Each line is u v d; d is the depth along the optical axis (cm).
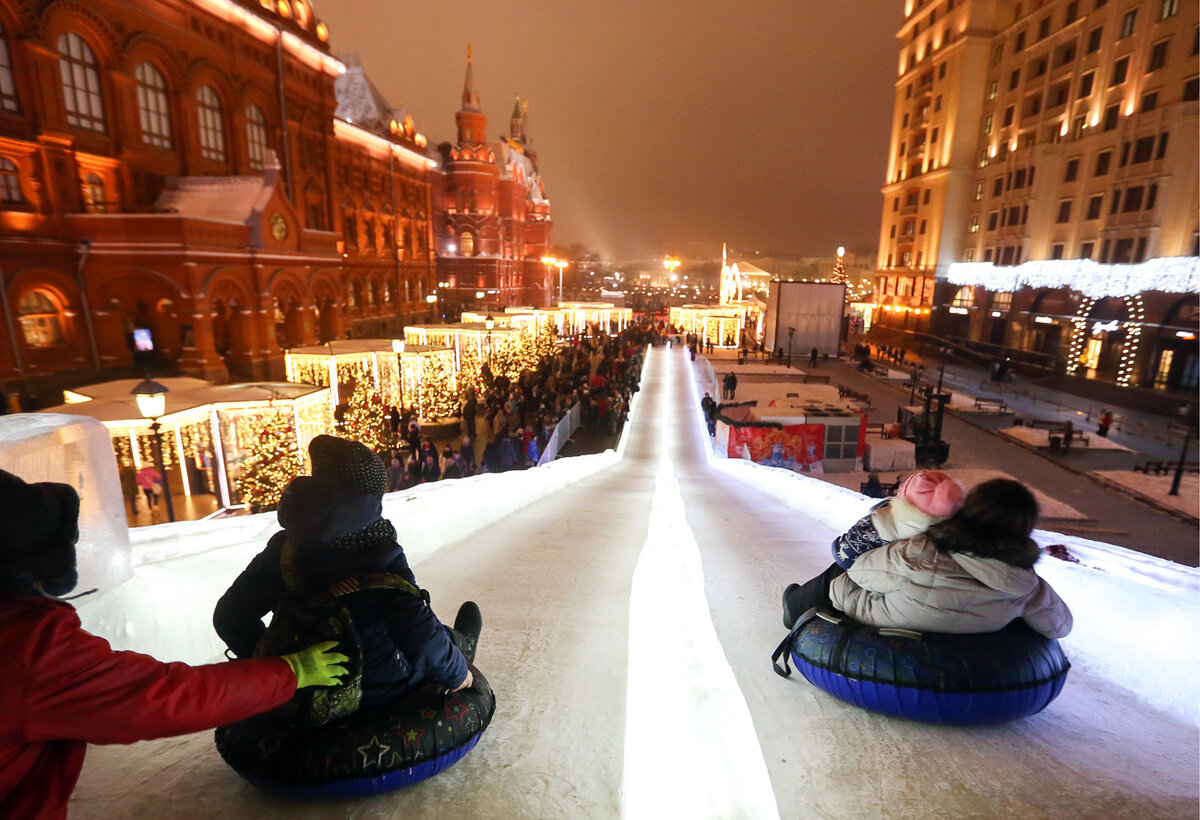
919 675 202
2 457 192
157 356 2206
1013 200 5038
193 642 274
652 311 9519
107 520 237
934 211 5972
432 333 2950
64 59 2131
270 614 300
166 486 1018
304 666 146
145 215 2092
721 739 144
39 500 114
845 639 222
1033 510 203
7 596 112
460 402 2458
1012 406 3672
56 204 2077
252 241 2484
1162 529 1911
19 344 1953
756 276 13950
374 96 5475
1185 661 264
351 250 4356
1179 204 3584
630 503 934
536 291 7856
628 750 150
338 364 2194
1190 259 3394
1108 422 2928
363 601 162
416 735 165
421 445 1717
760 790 133
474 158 6341
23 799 109
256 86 3036
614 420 2448
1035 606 210
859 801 171
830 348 5250
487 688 202
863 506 730
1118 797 178
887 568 214
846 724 217
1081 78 4388
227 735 172
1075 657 309
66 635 110
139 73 2442
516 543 598
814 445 2377
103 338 2180
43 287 2009
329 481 158
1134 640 288
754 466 1470
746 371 3816
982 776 187
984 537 202
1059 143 4569
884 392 4022
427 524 554
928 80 6169
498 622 340
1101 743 216
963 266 5672
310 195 3503
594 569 486
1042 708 215
